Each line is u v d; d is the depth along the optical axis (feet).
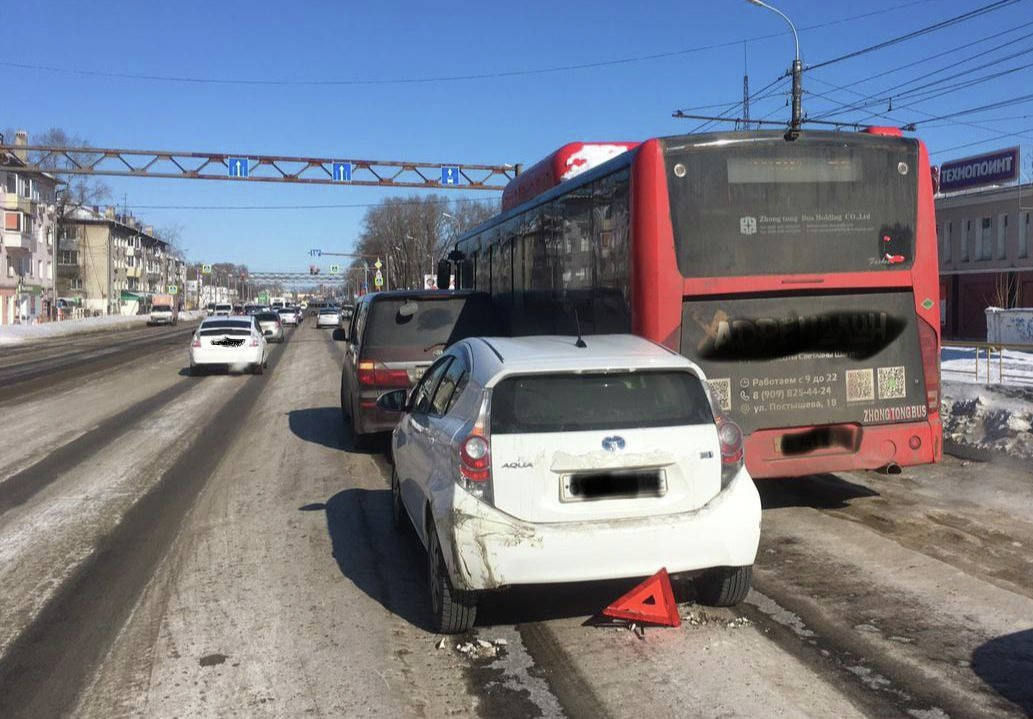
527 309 33.60
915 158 22.98
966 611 16.38
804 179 22.34
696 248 21.93
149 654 15.08
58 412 49.55
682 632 15.66
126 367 85.05
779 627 15.81
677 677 13.84
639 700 13.09
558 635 15.71
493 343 17.46
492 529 14.47
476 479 14.67
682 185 21.91
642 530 14.67
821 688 13.33
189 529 23.62
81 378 73.05
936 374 23.18
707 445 15.23
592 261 25.73
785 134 22.29
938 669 13.91
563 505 14.67
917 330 23.02
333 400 54.44
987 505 24.20
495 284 39.86
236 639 15.74
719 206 22.02
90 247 337.11
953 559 19.53
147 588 18.63
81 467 32.78
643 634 15.62
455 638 15.67
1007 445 31.04
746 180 22.12
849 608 16.67
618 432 14.93
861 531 22.06
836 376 22.54
